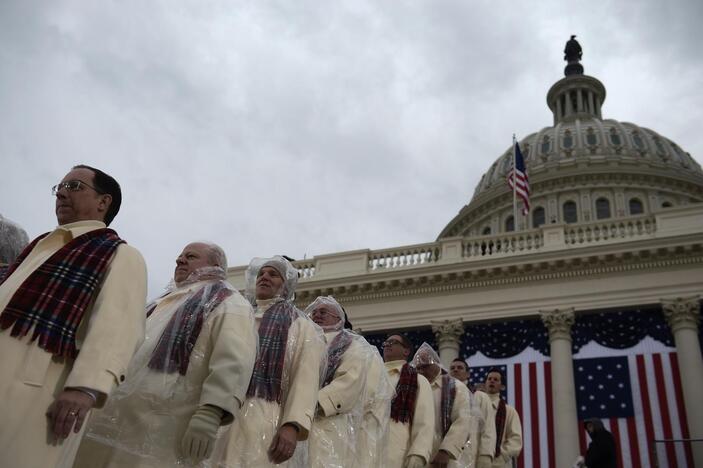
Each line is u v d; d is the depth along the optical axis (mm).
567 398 21406
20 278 3270
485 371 23375
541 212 49031
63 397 2988
